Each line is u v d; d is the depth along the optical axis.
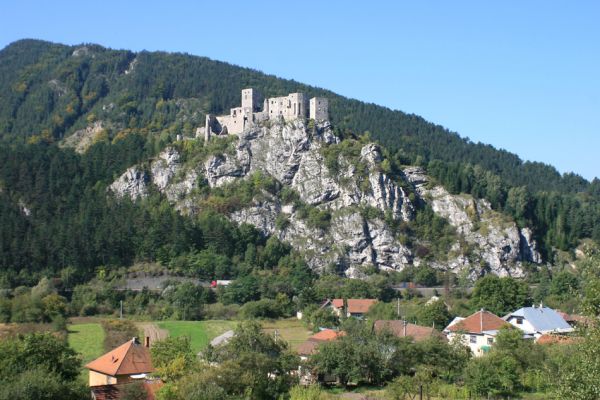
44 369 85.88
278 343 100.25
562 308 183.12
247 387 81.31
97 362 106.69
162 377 91.00
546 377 69.75
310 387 96.00
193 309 199.00
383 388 106.38
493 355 102.56
